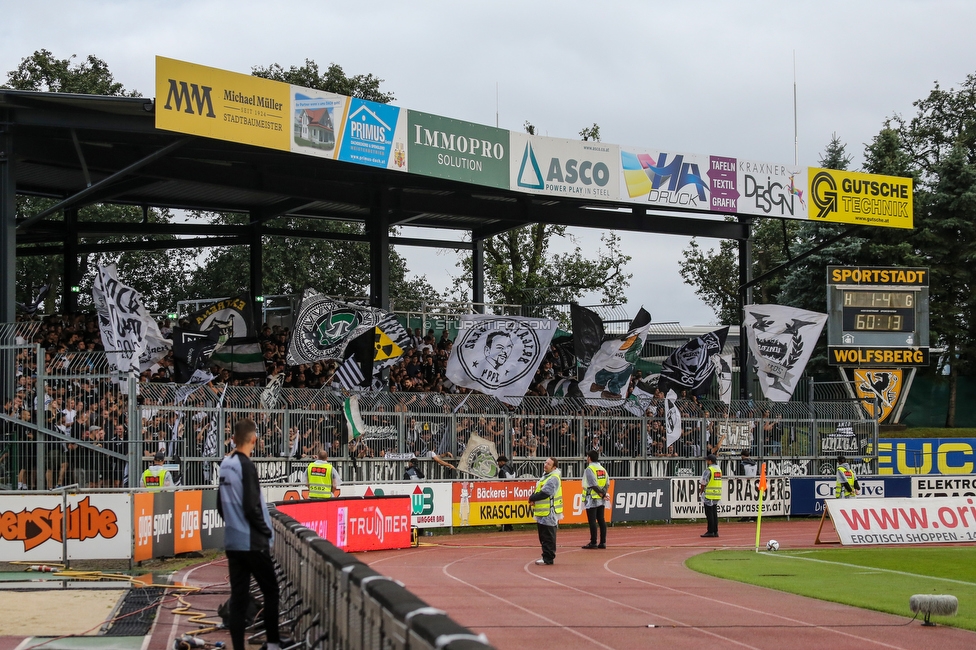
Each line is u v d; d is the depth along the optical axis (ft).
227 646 35.53
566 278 184.14
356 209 121.08
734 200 117.29
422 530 88.69
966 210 176.55
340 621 24.44
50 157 89.04
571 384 107.76
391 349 95.25
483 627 39.91
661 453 109.70
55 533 56.85
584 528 101.14
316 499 67.82
